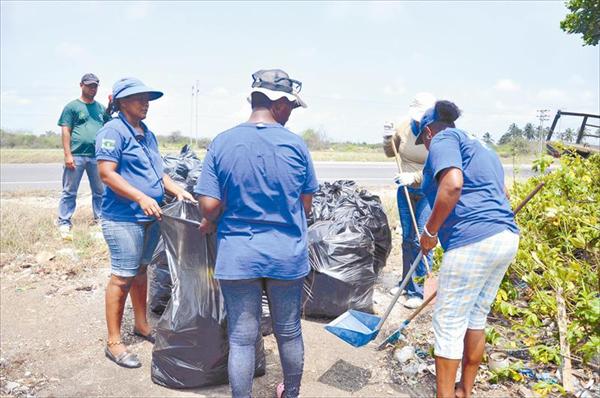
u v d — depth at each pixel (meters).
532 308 3.75
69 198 6.48
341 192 5.14
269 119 2.78
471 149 2.77
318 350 3.74
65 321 4.23
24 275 5.18
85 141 6.48
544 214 4.40
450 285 2.78
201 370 3.22
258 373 3.39
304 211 2.89
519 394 3.18
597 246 4.20
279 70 2.82
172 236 3.25
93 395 3.22
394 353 3.70
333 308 4.15
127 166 3.46
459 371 3.35
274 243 2.69
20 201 9.09
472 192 2.75
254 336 2.81
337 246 4.12
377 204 4.93
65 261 5.48
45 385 3.34
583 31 11.68
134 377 3.42
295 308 2.86
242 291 2.74
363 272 4.17
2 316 4.32
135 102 3.46
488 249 2.70
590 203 4.74
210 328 3.14
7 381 3.39
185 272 3.21
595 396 3.09
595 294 3.52
